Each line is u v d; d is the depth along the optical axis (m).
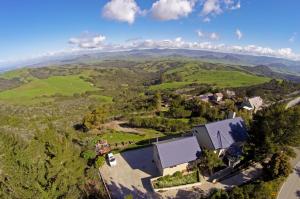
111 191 35.38
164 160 37.06
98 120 62.25
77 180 27.34
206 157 36.91
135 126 64.06
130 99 150.25
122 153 46.66
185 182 35.81
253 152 37.62
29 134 47.19
